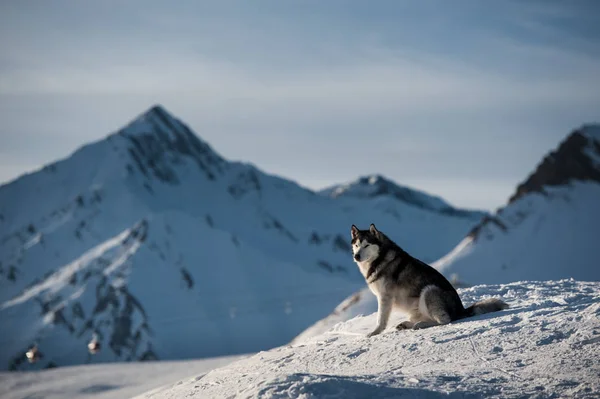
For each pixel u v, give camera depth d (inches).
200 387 489.1
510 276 5290.4
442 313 533.6
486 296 678.5
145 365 3065.9
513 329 476.1
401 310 554.6
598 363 377.7
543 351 418.6
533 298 634.2
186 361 3085.6
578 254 5423.2
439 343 477.4
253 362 580.4
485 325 500.1
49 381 2856.8
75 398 2506.2
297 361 526.3
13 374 3019.2
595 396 330.0
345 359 494.9
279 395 352.2
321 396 343.6
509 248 5570.9
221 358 3056.1
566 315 486.0
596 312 466.6
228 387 450.3
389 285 550.0
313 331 2667.3
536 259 5383.9
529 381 364.8
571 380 356.8
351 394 346.9
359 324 678.5
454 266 5457.7
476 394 346.6
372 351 497.7
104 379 2785.4
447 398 344.8
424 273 546.3
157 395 543.2
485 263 5457.7
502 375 380.5
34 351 1738.4
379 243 552.4
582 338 423.2
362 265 557.9
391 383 370.9
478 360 423.8
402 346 489.1
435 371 404.8
